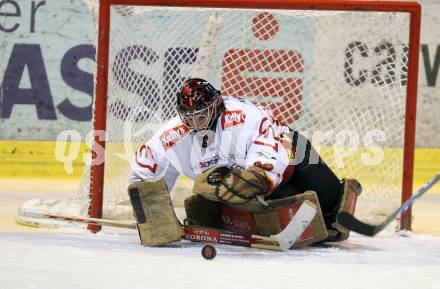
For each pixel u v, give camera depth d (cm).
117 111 1540
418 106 2453
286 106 1730
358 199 1570
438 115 2452
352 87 1719
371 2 1415
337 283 942
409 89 1423
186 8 1425
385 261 1122
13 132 2373
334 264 1084
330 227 1254
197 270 1009
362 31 1683
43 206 1530
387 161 1630
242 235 1198
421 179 2402
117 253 1126
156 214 1191
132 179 1232
